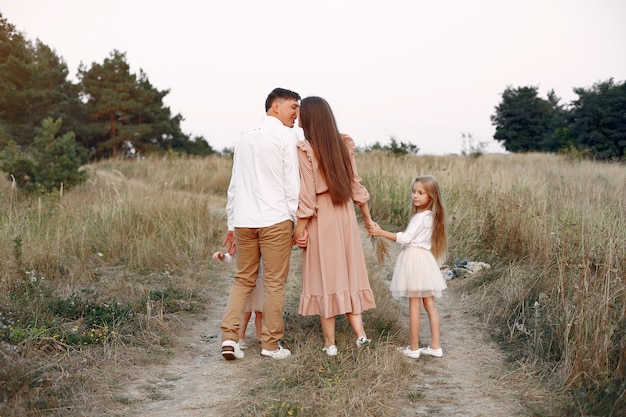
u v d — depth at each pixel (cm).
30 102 3253
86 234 787
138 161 2298
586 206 760
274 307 440
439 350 452
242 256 452
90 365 421
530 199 869
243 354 452
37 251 675
